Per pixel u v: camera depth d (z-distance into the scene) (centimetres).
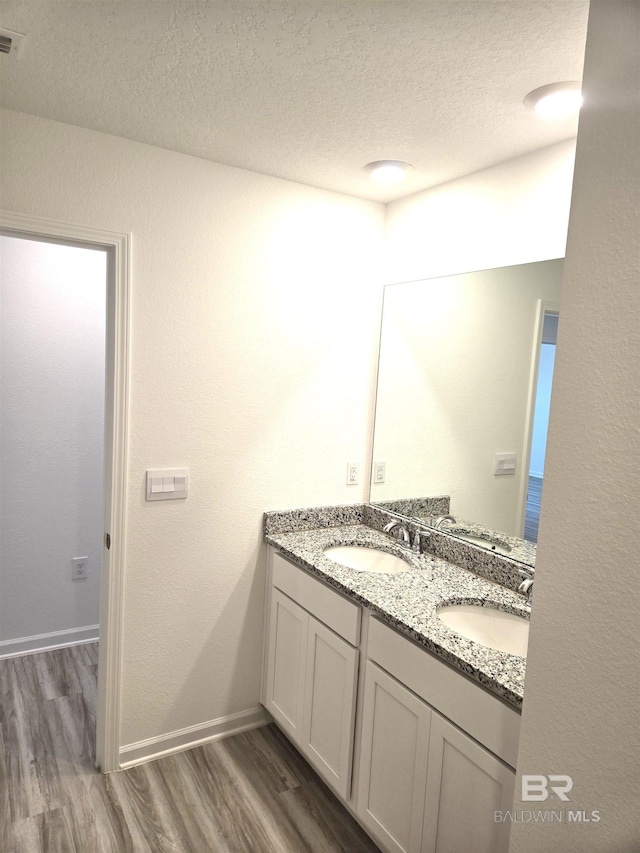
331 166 217
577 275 99
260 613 252
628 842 90
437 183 231
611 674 93
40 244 288
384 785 180
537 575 106
